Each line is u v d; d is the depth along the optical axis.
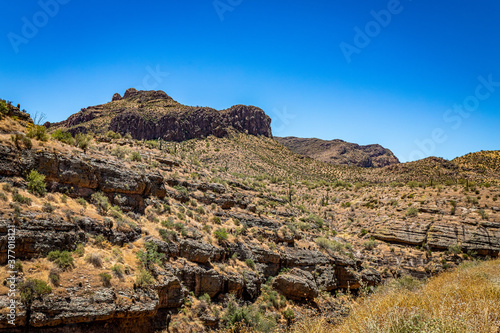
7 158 25.58
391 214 85.00
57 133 34.88
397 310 9.55
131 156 51.03
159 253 30.03
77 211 27.41
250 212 56.91
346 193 109.50
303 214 78.44
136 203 35.59
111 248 26.64
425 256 68.31
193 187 53.12
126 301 22.39
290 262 47.94
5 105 29.94
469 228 71.94
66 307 19.38
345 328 10.27
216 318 30.28
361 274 54.28
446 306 9.89
